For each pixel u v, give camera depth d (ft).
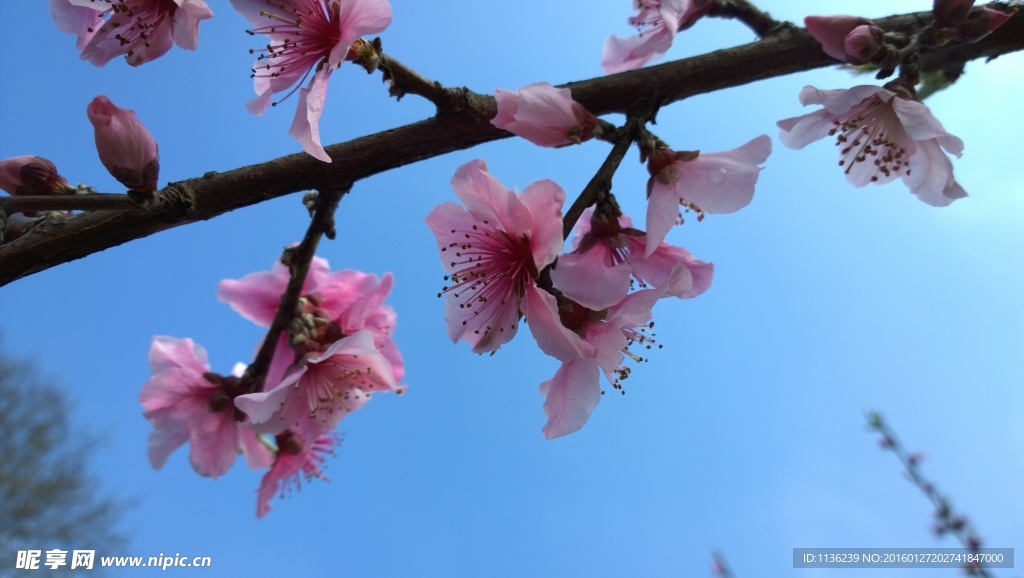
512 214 0.42
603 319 0.42
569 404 0.41
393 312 0.62
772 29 0.52
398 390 0.58
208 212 0.42
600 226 0.46
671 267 0.49
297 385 0.53
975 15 0.45
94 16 0.48
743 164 0.45
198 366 0.61
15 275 0.40
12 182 0.43
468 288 0.45
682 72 0.47
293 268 0.50
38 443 3.56
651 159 0.44
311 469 0.66
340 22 0.45
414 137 0.44
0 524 3.34
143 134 0.39
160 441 0.59
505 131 0.45
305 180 0.44
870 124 0.51
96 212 0.41
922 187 0.52
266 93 0.47
